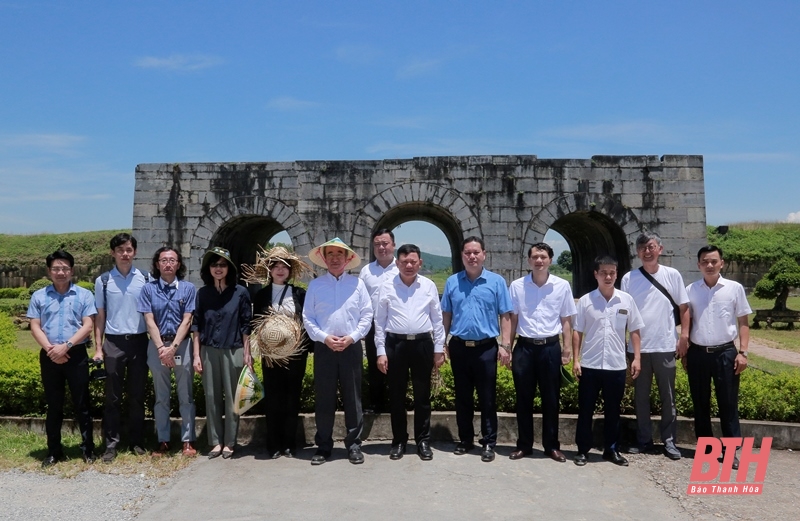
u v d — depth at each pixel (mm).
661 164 16906
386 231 7855
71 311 6910
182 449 7316
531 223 16859
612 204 16891
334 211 17203
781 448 7551
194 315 7164
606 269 6898
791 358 15266
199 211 17516
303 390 8164
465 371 7086
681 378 8156
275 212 17312
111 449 6996
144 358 7191
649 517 5414
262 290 7352
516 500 5766
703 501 5781
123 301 7094
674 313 7348
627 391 8016
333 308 6930
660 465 6812
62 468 6656
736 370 7023
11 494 5941
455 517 5355
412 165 17094
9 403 8289
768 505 5699
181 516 5391
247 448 7469
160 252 7215
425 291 7055
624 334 6957
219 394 7105
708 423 7184
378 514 5406
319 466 6715
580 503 5711
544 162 16922
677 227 16844
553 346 6938
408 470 6578
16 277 38125
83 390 6918
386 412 8133
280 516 5363
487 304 7000
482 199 16938
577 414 8062
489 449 6930
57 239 40281
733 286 7051
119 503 5707
